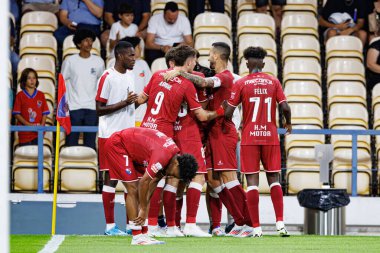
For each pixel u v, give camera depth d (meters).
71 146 40.41
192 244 24.94
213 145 28.36
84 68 41.50
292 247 24.55
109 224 29.17
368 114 45.00
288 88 43.03
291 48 45.03
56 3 47.50
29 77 41.06
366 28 47.22
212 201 29.39
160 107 27.25
